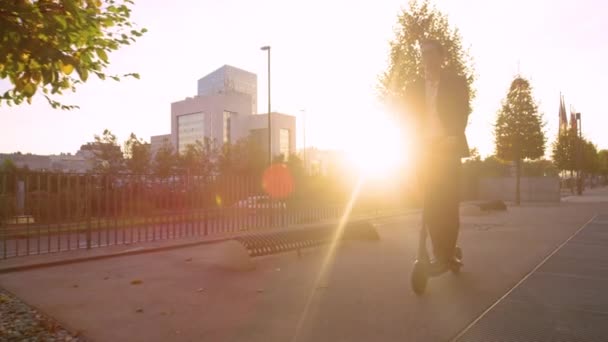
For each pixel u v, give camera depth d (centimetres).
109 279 681
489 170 4056
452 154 477
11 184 936
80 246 1079
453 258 570
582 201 3359
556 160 5106
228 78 16250
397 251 883
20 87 400
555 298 467
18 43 345
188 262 833
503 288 514
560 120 5159
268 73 3694
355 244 1000
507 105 3075
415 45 1950
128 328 425
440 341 351
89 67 401
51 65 365
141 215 1140
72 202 1117
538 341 345
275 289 570
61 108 441
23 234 1217
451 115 457
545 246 877
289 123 11100
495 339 351
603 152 9044
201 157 4231
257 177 1521
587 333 361
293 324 412
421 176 493
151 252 991
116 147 3309
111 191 1172
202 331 405
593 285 526
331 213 2020
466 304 451
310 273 669
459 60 1956
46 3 363
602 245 885
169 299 538
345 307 461
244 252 723
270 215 1571
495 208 2162
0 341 398
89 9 378
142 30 412
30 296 577
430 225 502
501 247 869
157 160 3722
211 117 10662
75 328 430
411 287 539
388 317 418
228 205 1393
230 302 511
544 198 3450
